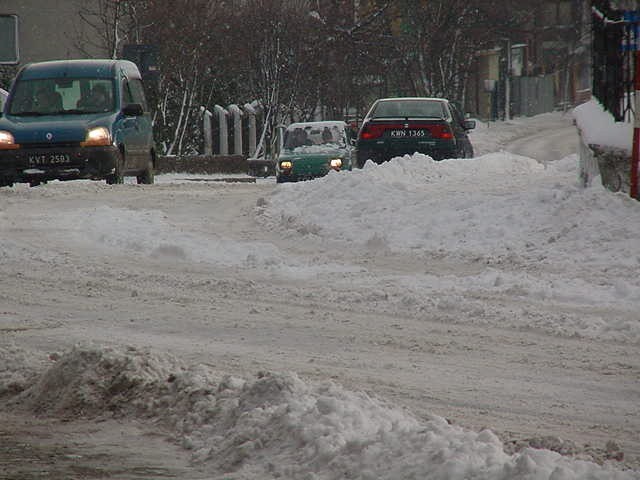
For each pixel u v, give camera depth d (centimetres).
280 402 2273
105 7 15575
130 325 3738
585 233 4962
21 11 16912
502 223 5309
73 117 8669
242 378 2655
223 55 16912
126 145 8875
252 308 3981
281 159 10612
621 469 2091
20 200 7400
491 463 1791
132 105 8856
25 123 8550
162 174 14850
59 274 4762
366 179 6581
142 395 2539
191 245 5447
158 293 4328
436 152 9806
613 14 6156
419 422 2283
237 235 5916
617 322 3569
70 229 6022
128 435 2361
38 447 2291
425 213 5712
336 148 10769
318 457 1952
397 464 1848
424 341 3450
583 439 2436
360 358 3238
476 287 4281
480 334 3531
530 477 1691
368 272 4719
